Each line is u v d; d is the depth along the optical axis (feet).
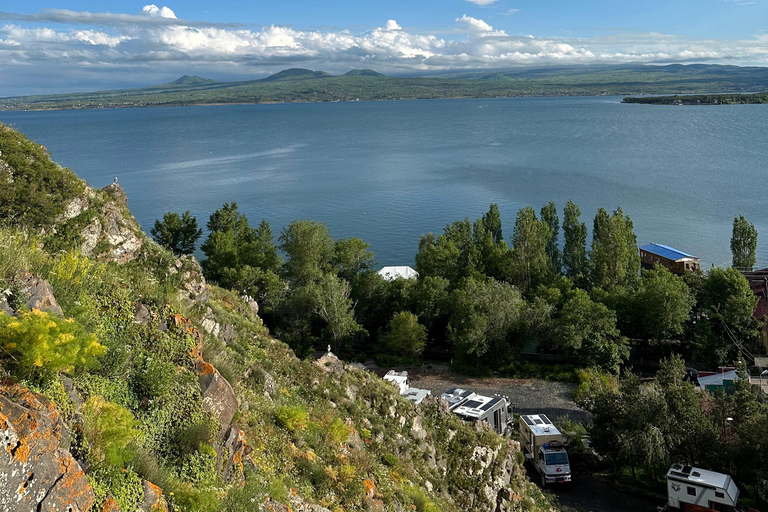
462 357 212.64
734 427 134.31
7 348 35.35
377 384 102.63
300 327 215.31
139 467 39.99
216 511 43.11
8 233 56.29
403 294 244.63
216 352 64.34
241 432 55.06
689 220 452.76
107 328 48.88
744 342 216.95
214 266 253.24
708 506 115.34
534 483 127.34
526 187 606.96
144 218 462.19
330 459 68.33
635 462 131.54
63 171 80.89
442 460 98.17
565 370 206.90
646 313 218.18
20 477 29.43
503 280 278.67
